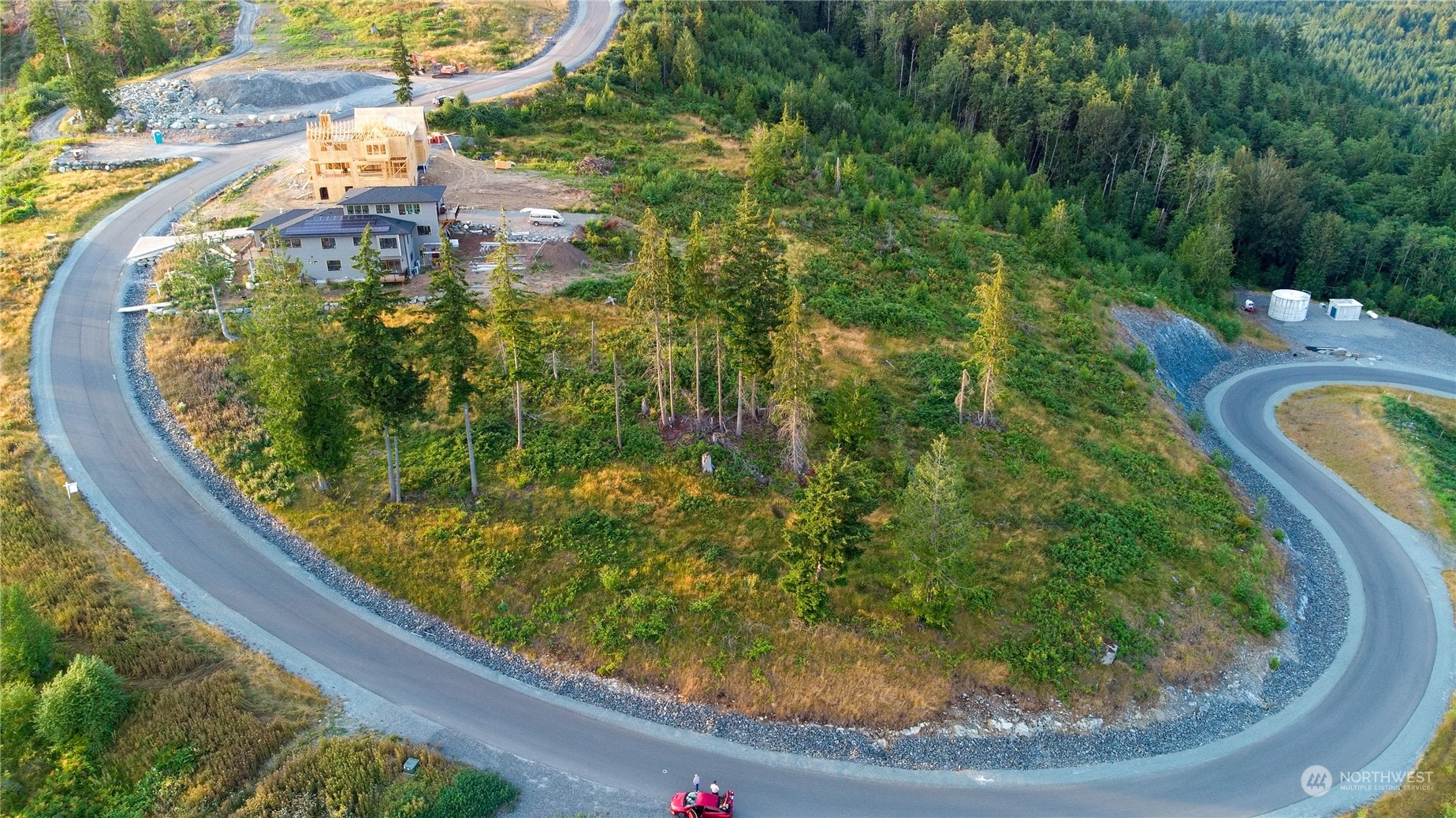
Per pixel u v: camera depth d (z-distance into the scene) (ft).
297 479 159.43
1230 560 169.58
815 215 284.41
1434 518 200.03
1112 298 282.15
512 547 146.51
